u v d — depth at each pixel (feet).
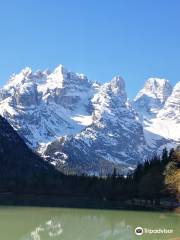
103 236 440.86
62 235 445.37
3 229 477.77
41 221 563.89
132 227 509.35
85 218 615.16
